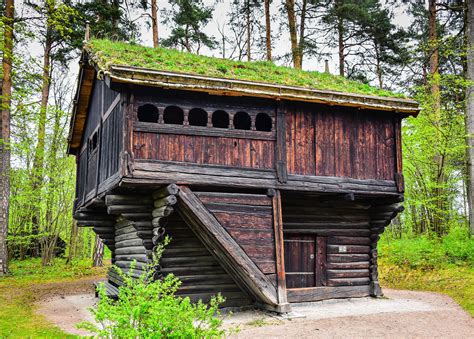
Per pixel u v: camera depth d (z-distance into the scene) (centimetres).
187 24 2969
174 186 975
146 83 958
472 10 1672
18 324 983
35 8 1692
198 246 1120
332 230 1288
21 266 2369
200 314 548
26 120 2217
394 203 1258
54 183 2311
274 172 1090
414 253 1750
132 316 509
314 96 1098
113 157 1069
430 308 1120
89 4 2245
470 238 1641
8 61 1755
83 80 1367
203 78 997
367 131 1216
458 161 2206
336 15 2441
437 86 1866
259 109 1101
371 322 959
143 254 1165
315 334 855
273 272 1048
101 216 1534
